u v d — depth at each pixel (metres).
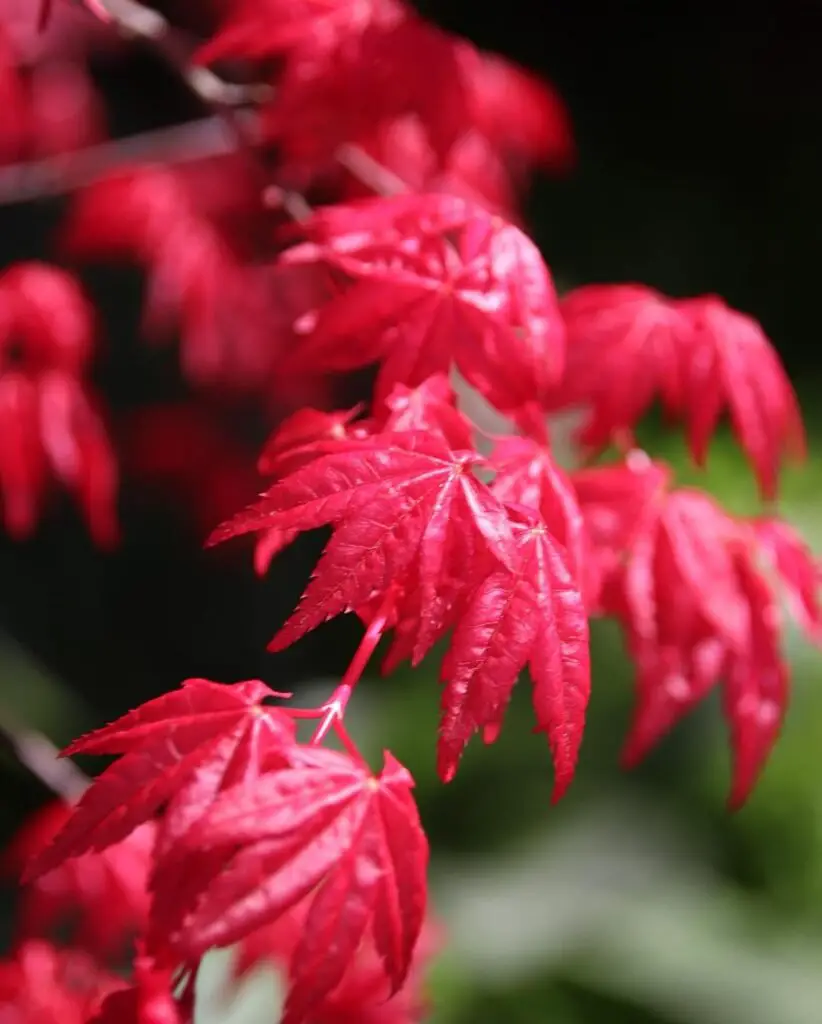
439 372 0.47
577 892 1.08
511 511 0.45
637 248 1.57
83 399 0.72
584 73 1.70
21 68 1.05
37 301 0.71
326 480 0.44
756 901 1.07
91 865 0.60
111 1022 0.44
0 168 1.02
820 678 1.13
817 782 1.10
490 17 1.65
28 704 1.33
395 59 0.54
